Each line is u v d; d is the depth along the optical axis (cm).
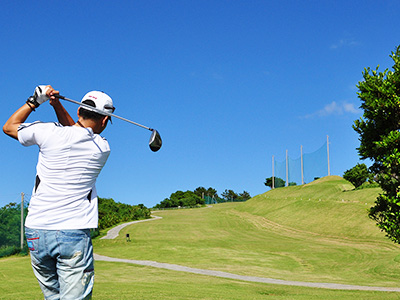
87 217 255
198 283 2227
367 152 1477
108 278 2473
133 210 10406
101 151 257
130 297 1273
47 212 245
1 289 1494
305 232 5997
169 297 1323
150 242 5469
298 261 3722
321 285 2453
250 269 3272
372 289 2231
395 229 1414
